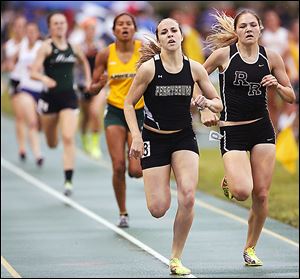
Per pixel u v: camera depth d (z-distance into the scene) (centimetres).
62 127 4397
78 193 4503
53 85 4222
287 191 4506
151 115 2727
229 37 2777
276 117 5869
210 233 3581
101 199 4341
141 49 2764
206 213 4000
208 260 3106
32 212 4059
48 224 3797
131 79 3522
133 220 3825
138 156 2691
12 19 8906
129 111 2702
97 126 5638
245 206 4159
